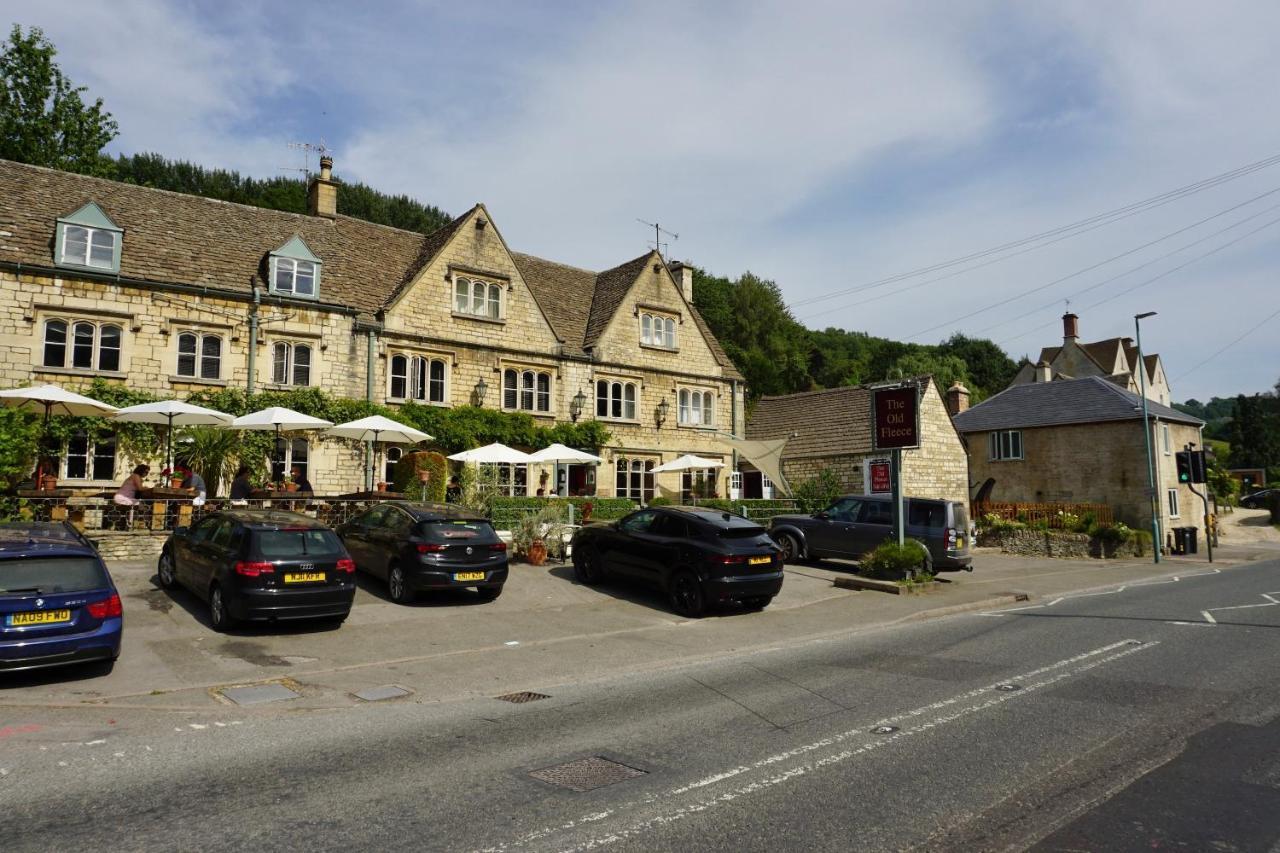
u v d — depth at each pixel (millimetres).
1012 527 30469
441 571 13086
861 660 9984
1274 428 75312
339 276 24953
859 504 19578
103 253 20359
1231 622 12625
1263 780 5555
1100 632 11820
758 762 5945
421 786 5422
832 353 83188
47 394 15648
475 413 25203
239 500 17469
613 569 15117
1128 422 34688
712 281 65188
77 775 5609
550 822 4785
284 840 4500
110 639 8422
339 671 9242
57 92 33625
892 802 5141
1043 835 4625
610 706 7762
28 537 8977
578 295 32719
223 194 65938
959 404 43500
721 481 32344
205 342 21594
